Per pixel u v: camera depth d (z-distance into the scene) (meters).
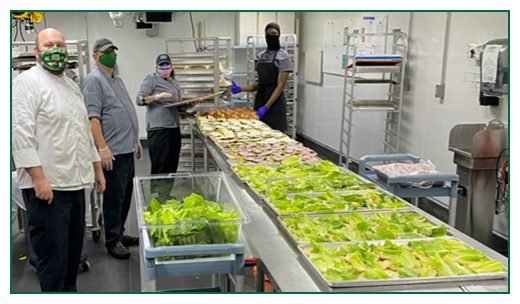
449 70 4.34
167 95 4.56
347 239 1.93
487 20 3.83
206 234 1.89
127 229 4.21
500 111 3.70
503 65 3.38
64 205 2.66
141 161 6.85
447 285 1.61
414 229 2.05
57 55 2.54
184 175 2.57
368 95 5.92
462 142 3.73
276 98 5.28
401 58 4.88
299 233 1.97
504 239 3.68
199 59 5.37
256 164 3.15
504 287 1.61
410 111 5.03
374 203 2.37
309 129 7.84
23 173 2.55
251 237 2.02
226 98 6.04
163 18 6.02
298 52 8.04
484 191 3.66
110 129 3.51
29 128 2.45
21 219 4.01
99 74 3.45
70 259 2.90
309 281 1.66
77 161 2.68
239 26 7.47
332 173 2.90
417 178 3.10
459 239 1.97
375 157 3.57
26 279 3.33
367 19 5.77
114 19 6.19
